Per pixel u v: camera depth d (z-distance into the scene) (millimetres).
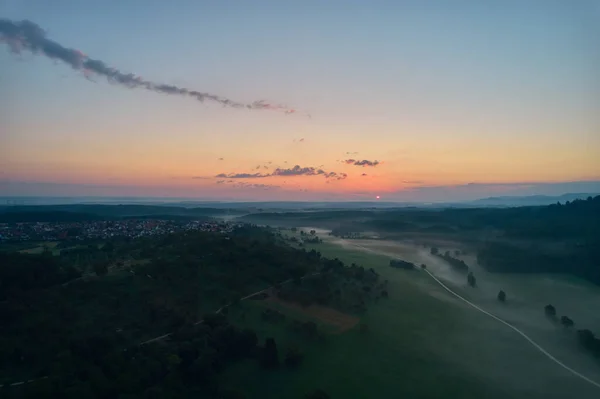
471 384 65312
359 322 84938
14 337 59156
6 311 63938
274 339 73312
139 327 68438
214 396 56531
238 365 64812
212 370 59594
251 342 68562
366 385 63188
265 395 59375
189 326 69438
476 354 76375
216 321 72000
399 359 72000
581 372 71500
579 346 81500
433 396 61500
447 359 73375
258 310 83625
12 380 51438
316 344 73625
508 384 66375
